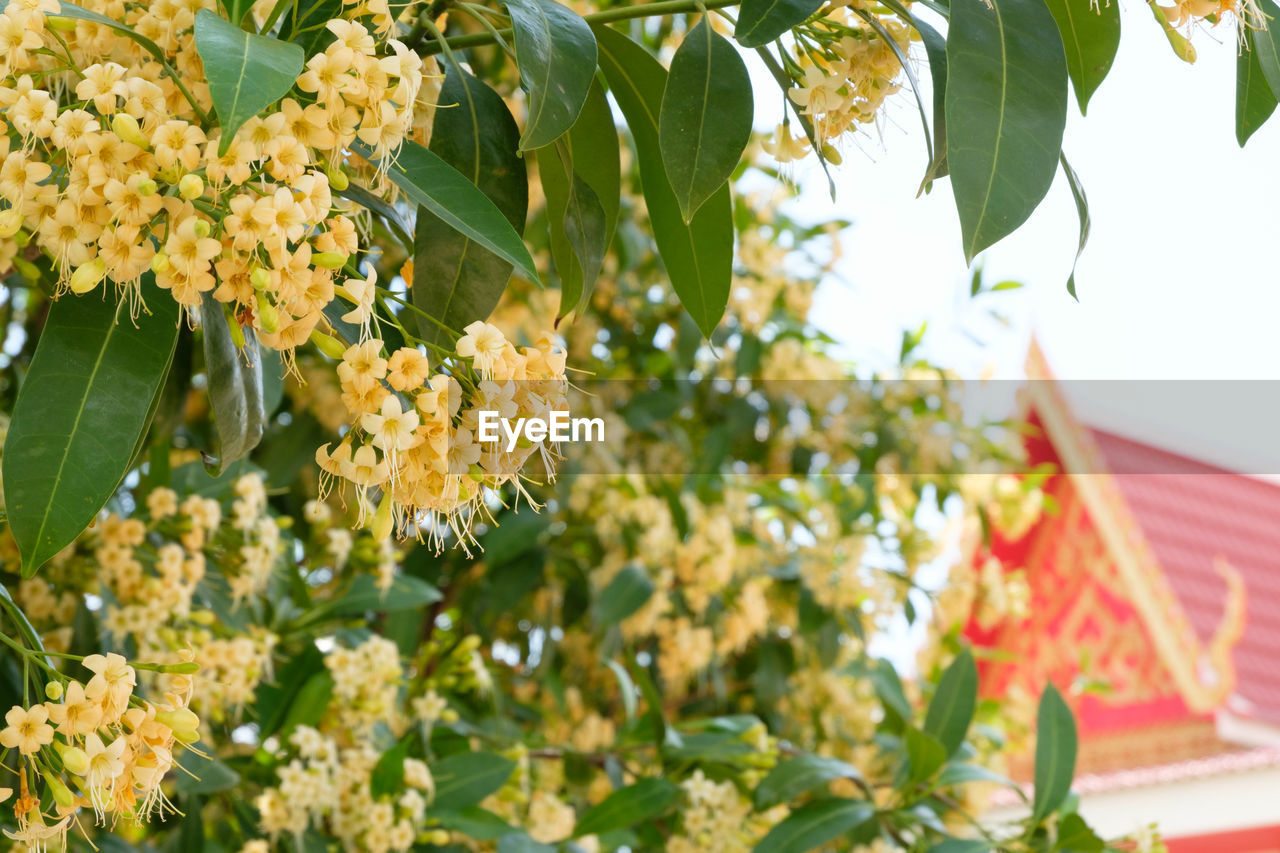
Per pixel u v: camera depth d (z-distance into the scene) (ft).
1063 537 20.26
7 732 2.60
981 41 3.06
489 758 6.79
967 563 12.61
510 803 7.42
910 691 12.10
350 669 6.52
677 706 10.19
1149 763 18.60
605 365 10.60
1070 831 6.40
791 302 11.43
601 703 10.27
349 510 3.14
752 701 10.62
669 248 4.03
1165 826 17.17
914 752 6.63
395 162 3.08
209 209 2.61
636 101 3.97
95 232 2.56
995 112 3.00
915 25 3.41
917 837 6.79
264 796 6.03
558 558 9.58
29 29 2.70
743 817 7.16
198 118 2.99
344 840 6.38
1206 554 21.22
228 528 6.22
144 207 2.50
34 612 5.17
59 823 2.75
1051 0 3.67
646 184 4.03
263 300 2.53
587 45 3.27
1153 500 21.89
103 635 5.40
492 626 9.51
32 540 2.68
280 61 2.48
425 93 4.00
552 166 4.03
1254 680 18.71
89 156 2.49
